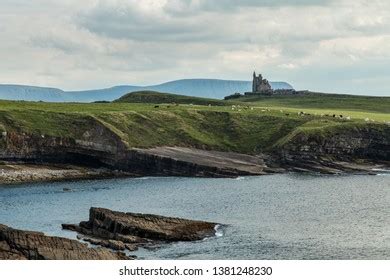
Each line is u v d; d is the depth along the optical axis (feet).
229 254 326.65
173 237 358.23
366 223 419.74
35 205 502.38
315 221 427.74
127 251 330.13
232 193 580.30
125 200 536.42
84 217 445.37
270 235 377.09
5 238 290.15
